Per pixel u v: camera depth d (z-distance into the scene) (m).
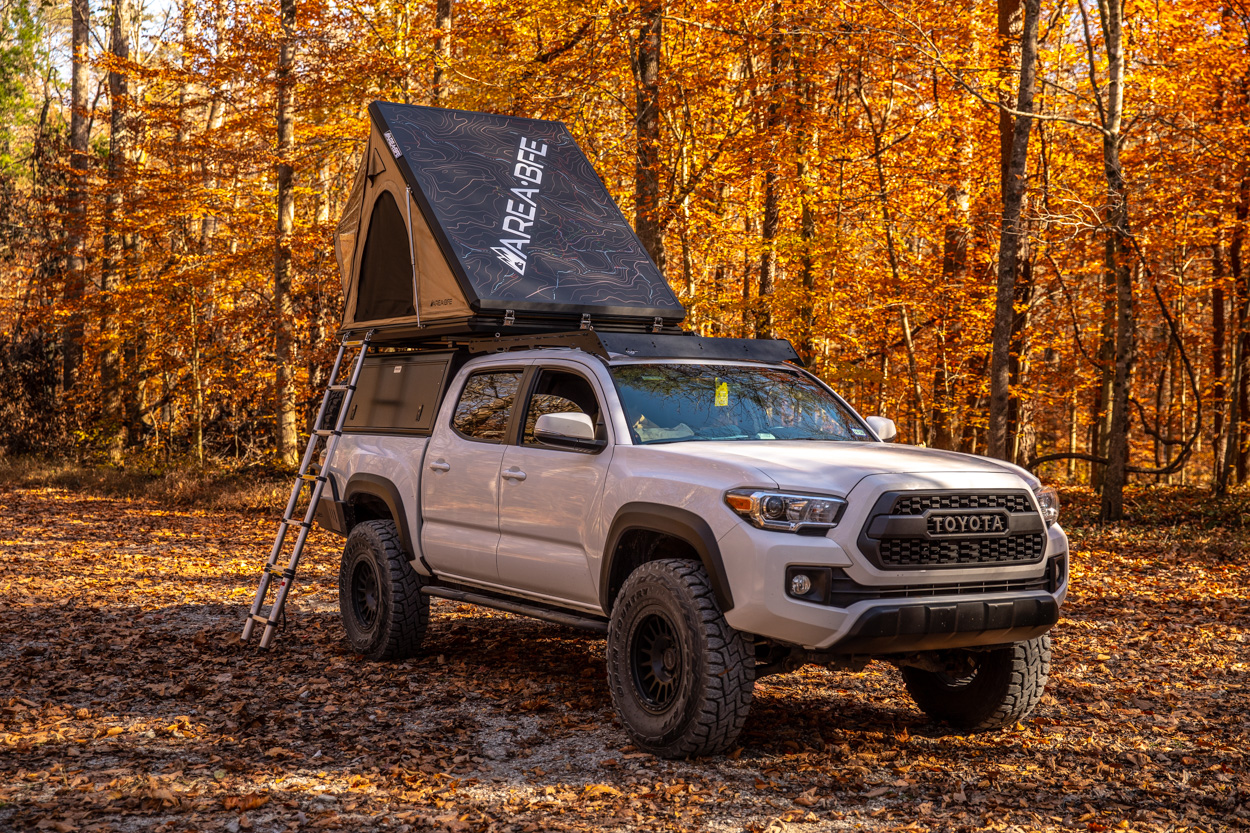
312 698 6.04
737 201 19.95
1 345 27.70
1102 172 17.89
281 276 21.39
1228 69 16.19
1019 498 4.85
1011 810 4.27
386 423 7.44
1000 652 5.29
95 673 6.65
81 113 24.56
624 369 5.79
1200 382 25.25
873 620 4.43
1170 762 4.94
